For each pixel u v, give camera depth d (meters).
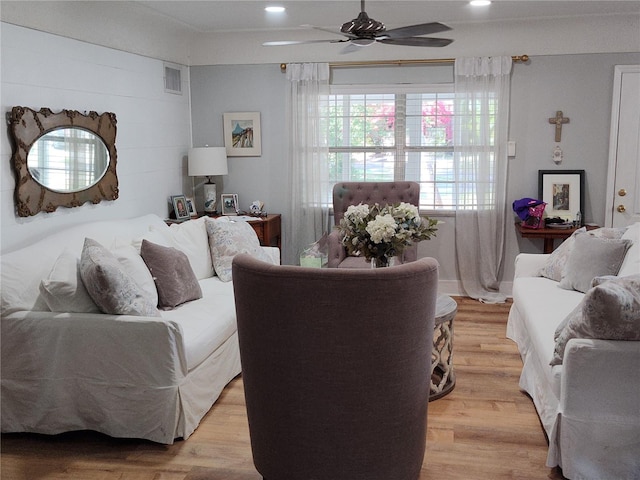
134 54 4.86
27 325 2.93
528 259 4.44
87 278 2.94
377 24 3.29
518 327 4.20
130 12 4.54
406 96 5.70
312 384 2.10
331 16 4.94
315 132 5.73
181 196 5.66
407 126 5.75
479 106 5.48
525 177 5.56
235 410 3.29
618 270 3.71
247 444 2.92
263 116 5.89
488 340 4.45
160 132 5.36
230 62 5.85
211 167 5.64
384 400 2.11
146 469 2.71
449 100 5.66
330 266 5.00
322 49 5.69
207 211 5.91
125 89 4.72
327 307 2.00
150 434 2.92
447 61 5.51
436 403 3.37
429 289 2.09
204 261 4.36
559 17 5.12
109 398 2.93
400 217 3.27
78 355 2.91
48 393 2.96
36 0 3.61
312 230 5.85
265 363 2.14
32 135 3.58
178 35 5.55
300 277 2.00
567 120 5.43
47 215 3.79
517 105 5.48
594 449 2.49
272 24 5.26
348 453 2.16
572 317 2.57
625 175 5.42
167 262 3.62
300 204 5.84
